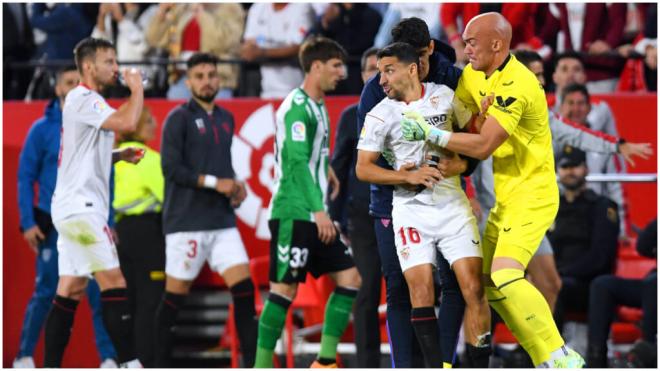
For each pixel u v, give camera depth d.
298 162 25.05
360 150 20.70
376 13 34.88
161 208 30.36
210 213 27.88
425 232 20.66
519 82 19.92
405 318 21.58
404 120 19.91
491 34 20.05
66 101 25.22
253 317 27.72
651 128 32.25
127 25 36.69
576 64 32.28
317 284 29.92
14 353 32.00
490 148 19.72
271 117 32.81
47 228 29.78
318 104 25.62
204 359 31.48
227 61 34.44
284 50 34.75
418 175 20.25
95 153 25.16
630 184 32.34
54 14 36.88
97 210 25.23
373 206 21.86
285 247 25.25
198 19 36.06
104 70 25.20
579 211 28.83
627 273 30.66
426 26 21.00
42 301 29.84
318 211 25.02
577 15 35.09
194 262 27.97
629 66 34.62
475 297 20.45
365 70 26.69
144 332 30.06
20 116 33.47
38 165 29.83
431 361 20.42
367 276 25.95
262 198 32.81
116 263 25.44
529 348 20.88
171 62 33.88
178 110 28.12
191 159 28.00
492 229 21.33
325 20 34.72
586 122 30.14
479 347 20.70
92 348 32.06
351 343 31.36
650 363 26.22
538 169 20.59
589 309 27.59
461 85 20.73
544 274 26.02
